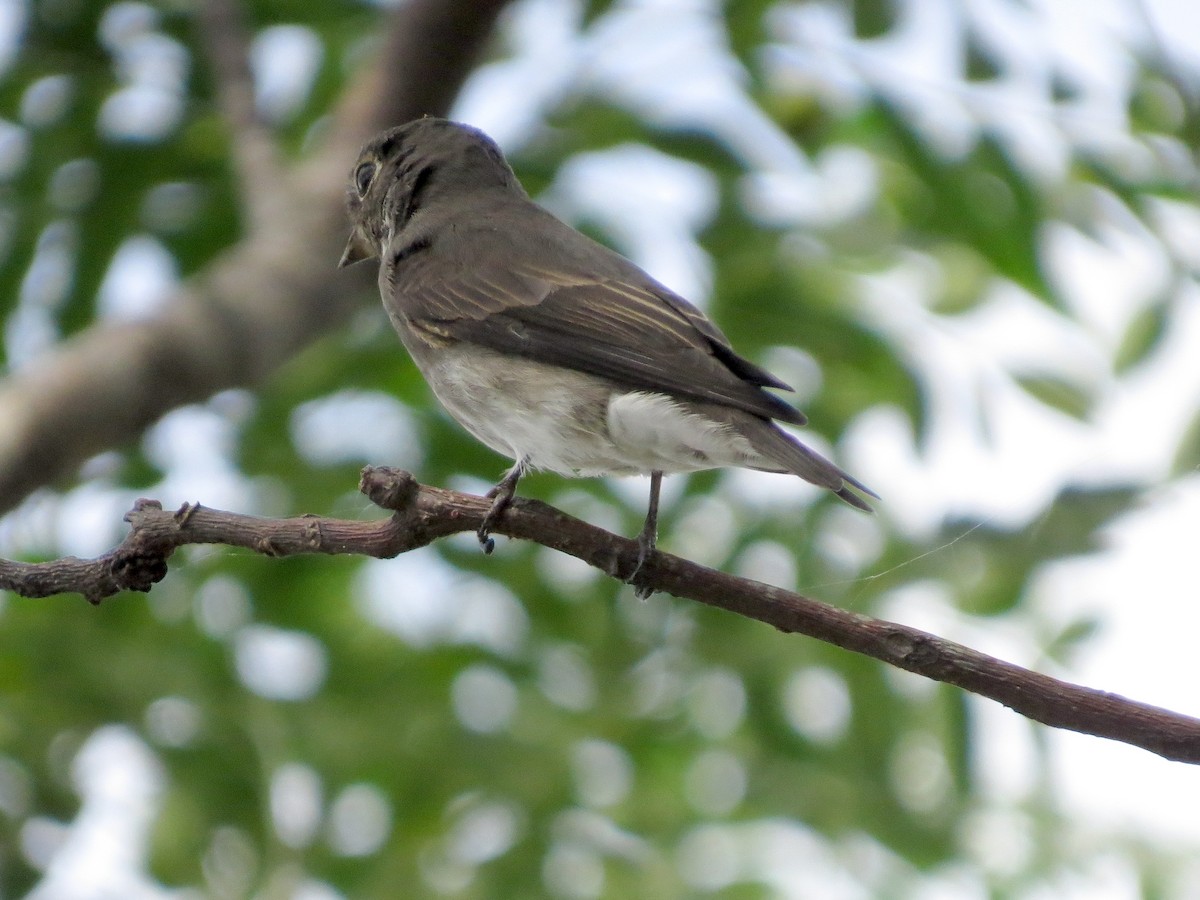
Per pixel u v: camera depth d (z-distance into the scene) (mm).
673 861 10469
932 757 10477
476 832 10883
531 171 11773
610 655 11570
